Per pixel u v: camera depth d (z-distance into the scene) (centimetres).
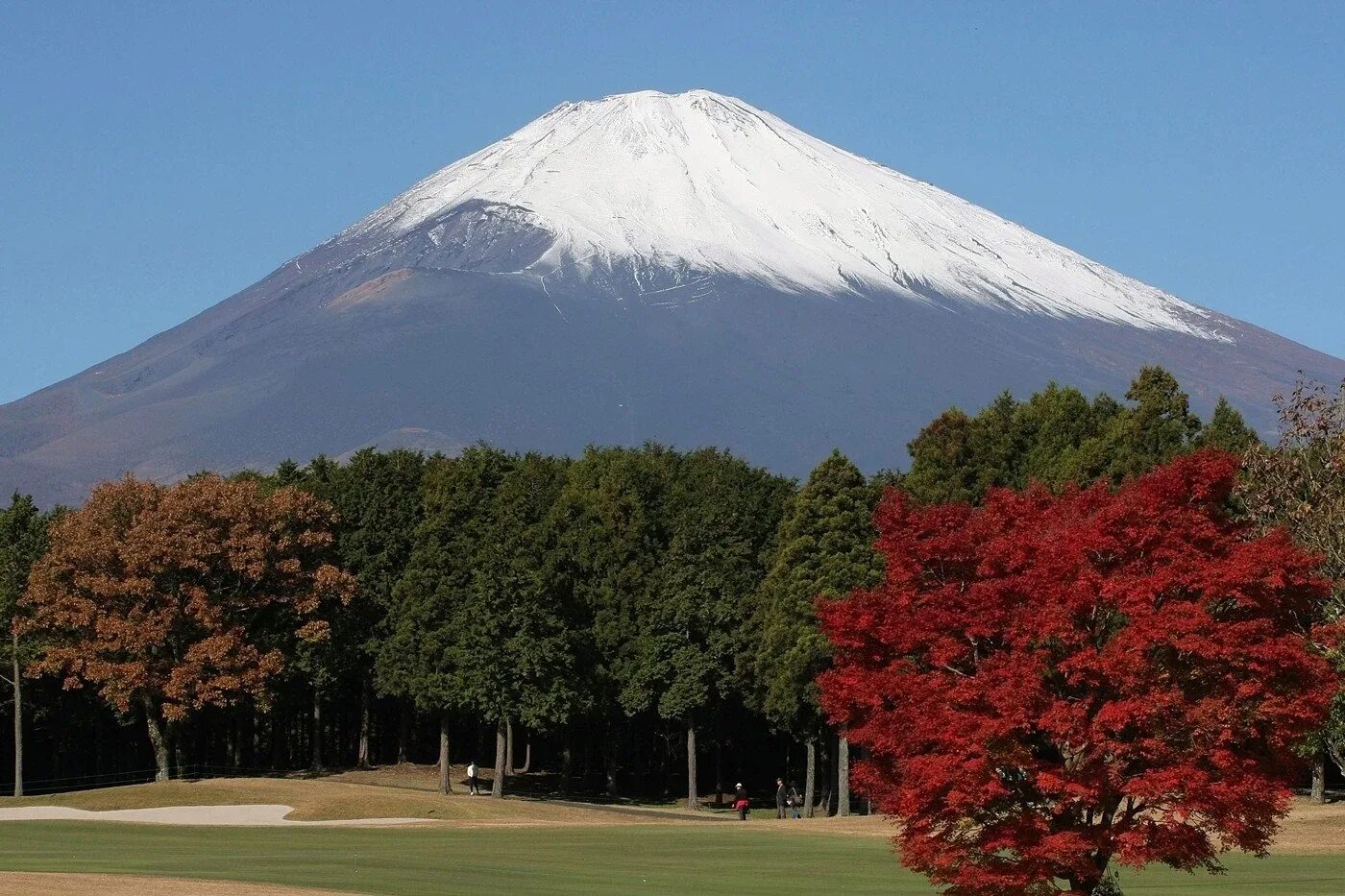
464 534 9838
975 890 3338
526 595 8969
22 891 3684
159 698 9512
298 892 3859
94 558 8938
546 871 4759
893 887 4384
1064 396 9706
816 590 8412
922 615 3444
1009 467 9481
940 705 3322
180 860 4888
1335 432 6469
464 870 4728
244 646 8944
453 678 9044
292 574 9275
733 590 9494
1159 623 3206
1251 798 3222
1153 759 3262
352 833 6338
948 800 3259
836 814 9006
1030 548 3444
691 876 4678
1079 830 3350
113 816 7244
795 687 8338
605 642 9619
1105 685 3300
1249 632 3222
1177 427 8706
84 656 8900
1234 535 3409
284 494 9375
